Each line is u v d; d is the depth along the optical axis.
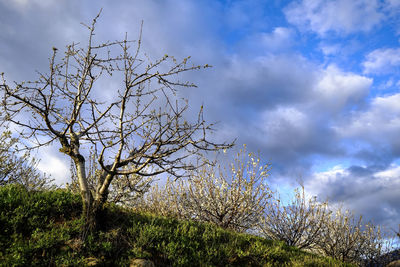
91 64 5.96
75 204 6.77
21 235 5.30
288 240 11.42
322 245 11.79
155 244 6.20
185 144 5.89
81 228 5.81
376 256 11.45
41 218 5.99
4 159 8.87
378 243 11.63
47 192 7.27
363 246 11.69
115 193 9.25
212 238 7.39
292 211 11.66
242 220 11.30
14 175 9.09
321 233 11.85
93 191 7.57
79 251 5.33
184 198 12.02
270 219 11.73
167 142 5.87
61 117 6.32
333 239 11.79
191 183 11.77
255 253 7.20
